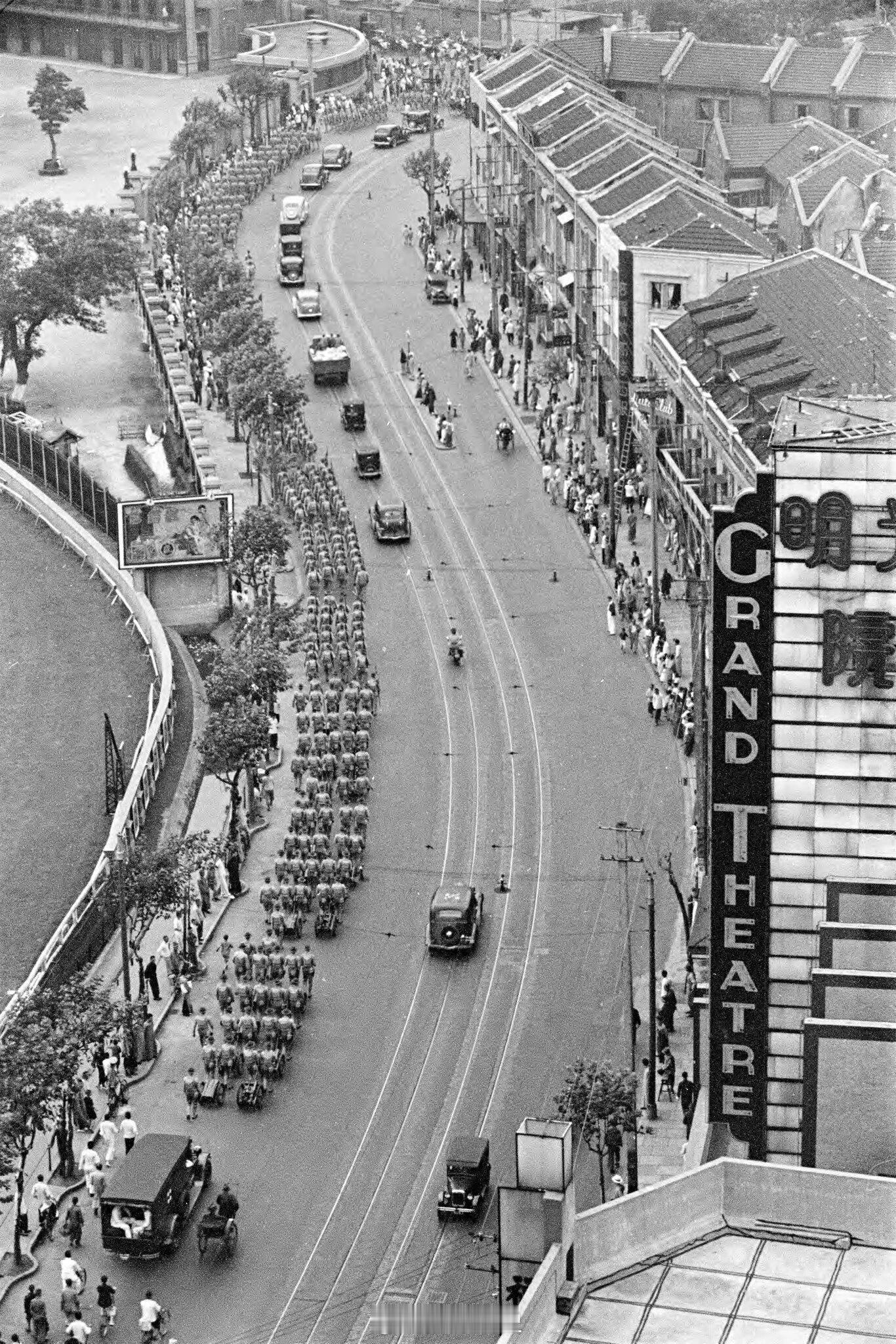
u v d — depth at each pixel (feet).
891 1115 456.45
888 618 555.69
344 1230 595.88
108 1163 621.72
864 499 549.95
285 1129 640.99
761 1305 320.70
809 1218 336.90
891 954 534.37
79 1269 564.71
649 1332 315.99
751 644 561.43
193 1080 646.74
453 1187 593.83
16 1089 585.22
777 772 567.18
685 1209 335.06
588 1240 329.52
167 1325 556.51
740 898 571.28
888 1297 320.70
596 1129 598.75
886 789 563.89
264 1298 570.05
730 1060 575.38
